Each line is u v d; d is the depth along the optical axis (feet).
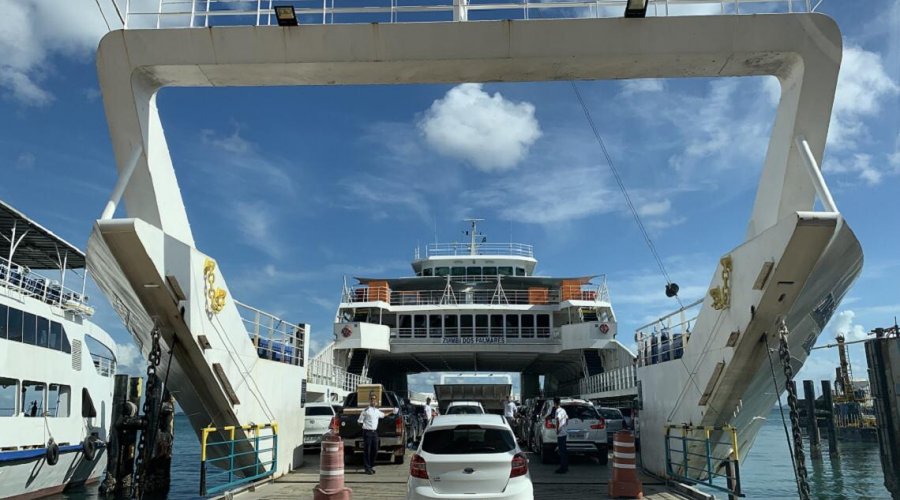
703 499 35.12
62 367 57.36
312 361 87.15
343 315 115.65
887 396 56.34
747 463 99.66
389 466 54.08
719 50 33.73
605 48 33.99
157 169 35.70
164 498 53.93
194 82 36.32
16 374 50.34
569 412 57.36
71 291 61.31
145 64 34.30
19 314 51.13
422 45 34.12
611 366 104.32
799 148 33.40
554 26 34.09
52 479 55.16
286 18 33.73
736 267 33.32
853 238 29.63
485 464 26.68
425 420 84.84
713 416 38.09
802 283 29.58
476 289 125.59
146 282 30.19
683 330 42.16
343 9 34.30
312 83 36.70
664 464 44.45
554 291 124.57
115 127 34.81
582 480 44.78
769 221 35.88
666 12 34.17
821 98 33.73
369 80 36.47
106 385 68.54
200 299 33.88
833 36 33.42
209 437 41.24
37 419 52.95
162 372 37.37
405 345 111.96
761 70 35.63
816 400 121.29
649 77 36.42
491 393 104.99
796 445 29.17
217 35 34.24
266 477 43.24
